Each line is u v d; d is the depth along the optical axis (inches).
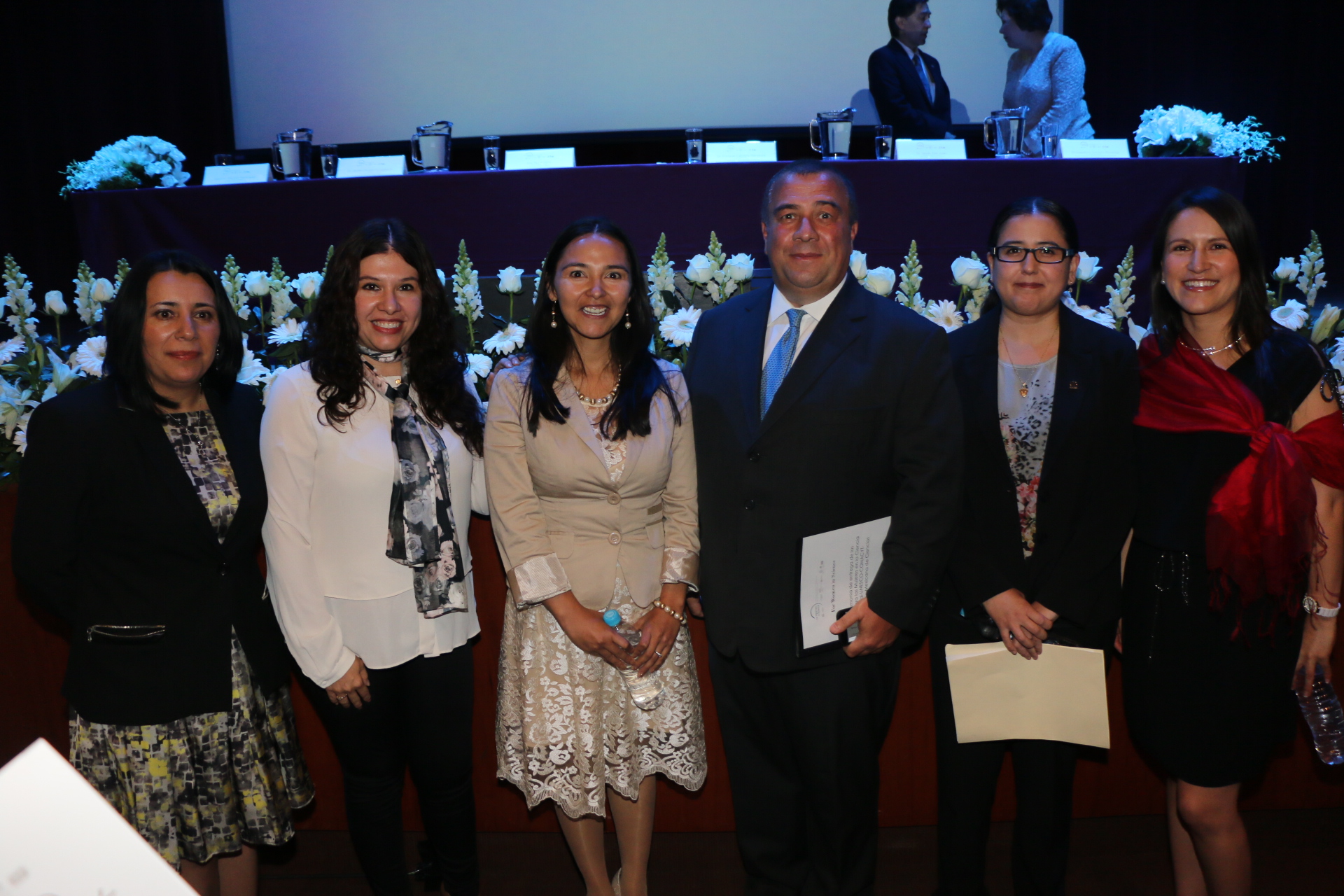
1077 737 63.3
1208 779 61.9
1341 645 77.9
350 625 61.7
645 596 64.0
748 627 63.2
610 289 60.8
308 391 60.6
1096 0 194.1
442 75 197.8
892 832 86.2
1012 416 64.8
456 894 72.6
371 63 198.5
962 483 60.9
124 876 21.3
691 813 85.7
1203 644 61.1
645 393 62.7
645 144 199.0
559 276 61.5
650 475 63.2
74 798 21.4
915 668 81.9
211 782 61.3
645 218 113.7
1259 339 61.1
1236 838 64.0
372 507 61.1
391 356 63.7
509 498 63.0
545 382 62.2
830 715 63.7
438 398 64.4
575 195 113.5
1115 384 62.6
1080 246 112.1
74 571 58.6
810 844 69.6
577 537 63.5
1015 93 171.8
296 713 83.1
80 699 58.7
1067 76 166.1
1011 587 63.9
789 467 61.6
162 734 59.7
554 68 195.9
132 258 119.7
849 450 61.1
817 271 60.4
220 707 60.1
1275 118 201.5
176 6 200.4
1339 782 84.4
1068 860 81.0
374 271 60.4
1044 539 63.0
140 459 57.7
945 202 111.5
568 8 193.5
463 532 64.9
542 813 86.5
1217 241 59.8
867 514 62.7
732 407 63.7
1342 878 77.5
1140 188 110.9
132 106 205.9
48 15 202.7
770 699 67.6
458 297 81.7
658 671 65.6
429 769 67.9
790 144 196.9
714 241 81.1
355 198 115.3
